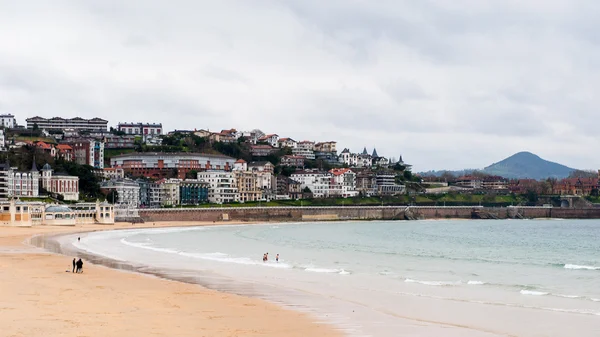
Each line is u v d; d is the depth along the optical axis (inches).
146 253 4968.0
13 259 3993.6
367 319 2142.0
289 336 1829.5
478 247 6279.5
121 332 1784.0
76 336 1707.7
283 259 4621.1
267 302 2472.9
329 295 2704.2
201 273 3528.5
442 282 3208.7
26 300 2294.5
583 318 2199.8
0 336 1678.2
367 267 4037.9
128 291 2659.9
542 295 2753.4
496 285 3088.1
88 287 2733.8
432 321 2127.2
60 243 5826.8
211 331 1859.0
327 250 5634.8
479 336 1893.5
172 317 2063.2
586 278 3452.3
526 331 1983.3
